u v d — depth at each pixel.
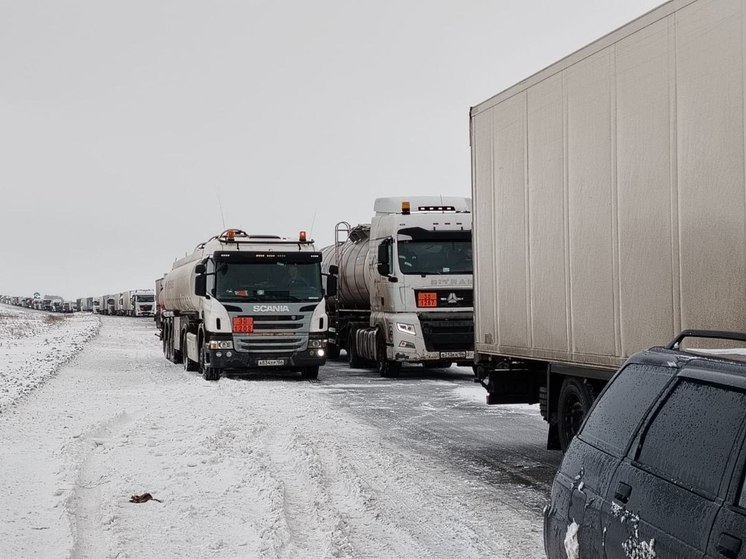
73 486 8.68
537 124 10.13
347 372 25.70
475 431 13.35
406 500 8.70
